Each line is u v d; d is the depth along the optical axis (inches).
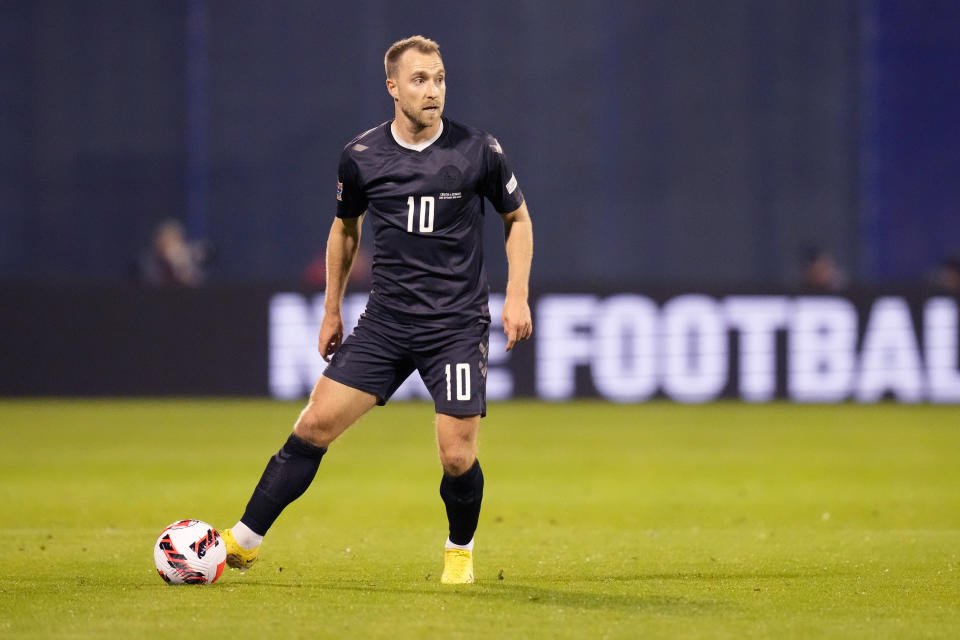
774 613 658.2
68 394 2372.0
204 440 1819.6
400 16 3270.2
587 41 3282.5
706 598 703.1
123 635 591.2
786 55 3312.0
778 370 2433.6
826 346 2434.8
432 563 844.0
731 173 3307.1
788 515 1164.5
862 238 3309.5
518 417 2186.3
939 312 2442.2
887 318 2436.0
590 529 1051.9
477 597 695.7
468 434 714.2
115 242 3248.0
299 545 934.4
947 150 3307.1
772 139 3314.5
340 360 727.1
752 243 3309.5
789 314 2432.3
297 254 3267.7
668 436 1909.4
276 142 3262.8
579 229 3292.3
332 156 3270.2
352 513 1171.9
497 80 3277.6
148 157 3250.5
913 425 2075.5
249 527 742.5
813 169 3314.5
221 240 3262.8
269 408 2298.2
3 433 1903.3
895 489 1359.5
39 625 613.3
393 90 716.0
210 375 2379.4
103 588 721.0
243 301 2384.4
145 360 2378.2
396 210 711.1
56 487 1344.7
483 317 725.3
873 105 3312.0
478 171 713.6
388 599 686.5
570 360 2413.9
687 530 1043.3
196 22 3250.5
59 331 2370.8
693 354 2423.7
